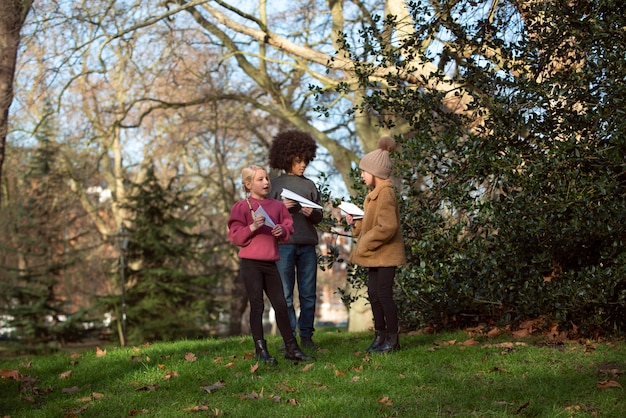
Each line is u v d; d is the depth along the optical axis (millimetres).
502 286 7566
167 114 28656
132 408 5316
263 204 6551
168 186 25266
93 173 30641
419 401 5148
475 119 8039
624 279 6629
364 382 5633
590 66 6844
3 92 15938
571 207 6809
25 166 30797
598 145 6875
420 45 8398
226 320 29125
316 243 7371
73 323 25578
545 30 7496
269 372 6207
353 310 19297
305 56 17578
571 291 6887
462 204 7723
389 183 6652
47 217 30094
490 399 5141
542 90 7168
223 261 33344
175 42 21984
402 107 8398
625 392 5094
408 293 8453
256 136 28891
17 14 15914
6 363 8062
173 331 23672
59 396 5977
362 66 8750
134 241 24188
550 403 4980
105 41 16875
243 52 20234
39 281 26969
